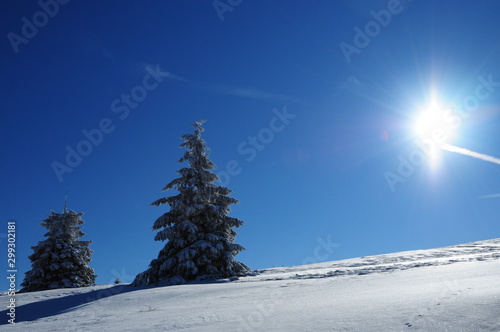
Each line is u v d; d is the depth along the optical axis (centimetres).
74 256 3369
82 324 783
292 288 1091
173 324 628
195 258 2192
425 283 780
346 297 705
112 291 1593
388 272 1241
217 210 2323
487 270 875
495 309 380
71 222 3531
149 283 2102
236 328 508
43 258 3269
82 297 1450
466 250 2236
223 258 2191
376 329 385
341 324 428
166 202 2388
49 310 1228
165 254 2273
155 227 2353
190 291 1311
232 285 1412
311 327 436
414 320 396
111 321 781
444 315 395
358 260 2300
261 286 1263
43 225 3488
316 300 730
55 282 3219
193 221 2352
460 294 491
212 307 838
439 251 2334
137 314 864
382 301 546
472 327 346
